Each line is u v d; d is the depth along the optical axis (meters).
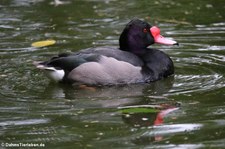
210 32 15.98
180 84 12.29
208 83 12.20
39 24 17.00
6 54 14.37
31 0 19.56
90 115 10.41
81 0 19.56
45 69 12.52
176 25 16.67
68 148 8.92
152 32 13.31
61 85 12.56
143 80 12.52
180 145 8.89
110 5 18.97
